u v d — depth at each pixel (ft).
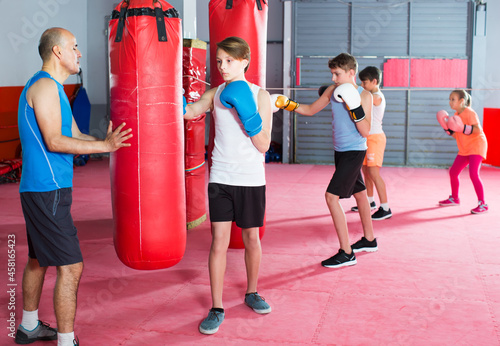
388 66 29.78
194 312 9.71
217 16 11.36
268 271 11.93
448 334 8.68
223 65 8.59
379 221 16.75
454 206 18.92
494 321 9.18
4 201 20.25
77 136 8.66
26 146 7.66
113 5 32.30
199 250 13.69
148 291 10.80
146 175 8.83
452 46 29.12
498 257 12.85
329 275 11.63
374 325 9.05
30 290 8.36
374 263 12.45
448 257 12.87
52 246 7.65
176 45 8.84
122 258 9.26
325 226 16.12
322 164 31.27
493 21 28.60
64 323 7.77
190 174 15.66
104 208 18.93
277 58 32.60
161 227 9.07
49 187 7.60
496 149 28.32
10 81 27.14
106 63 32.83
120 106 8.73
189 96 15.30
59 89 7.68
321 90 14.88
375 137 16.60
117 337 8.68
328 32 30.22
